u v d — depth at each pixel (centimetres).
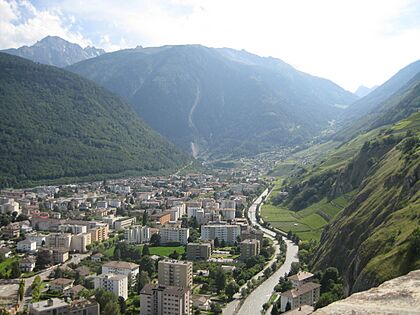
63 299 19650
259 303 19988
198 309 19650
